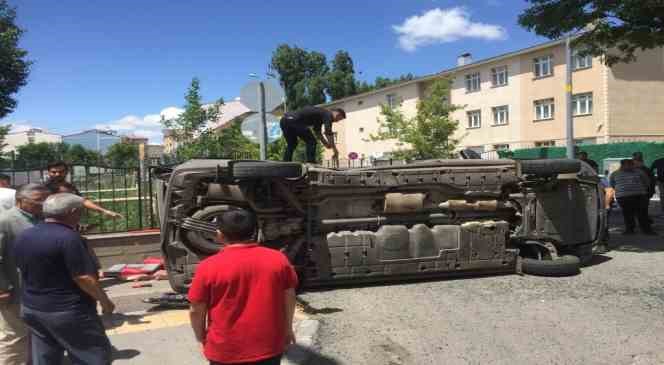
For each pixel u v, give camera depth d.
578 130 29.38
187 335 4.96
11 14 22.50
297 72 60.16
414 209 6.94
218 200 6.28
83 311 3.43
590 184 8.00
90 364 3.45
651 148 23.59
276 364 2.79
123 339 4.87
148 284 7.18
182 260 6.17
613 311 5.59
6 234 3.84
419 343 4.78
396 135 28.91
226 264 2.75
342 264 6.63
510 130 32.81
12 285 3.89
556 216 7.55
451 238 7.04
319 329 5.13
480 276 7.33
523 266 7.32
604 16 9.77
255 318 2.72
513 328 5.12
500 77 33.41
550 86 30.45
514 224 7.57
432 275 7.08
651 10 9.21
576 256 7.71
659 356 4.42
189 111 12.03
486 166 7.27
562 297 6.14
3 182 5.88
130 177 8.82
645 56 28.69
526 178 7.39
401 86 39.03
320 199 6.66
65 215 3.45
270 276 2.78
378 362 4.37
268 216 6.40
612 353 4.49
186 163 6.27
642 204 11.04
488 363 4.33
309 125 7.75
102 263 7.86
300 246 6.54
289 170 6.19
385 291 6.59
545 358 4.40
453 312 5.66
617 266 7.83
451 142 29.59
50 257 3.33
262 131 7.59
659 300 5.97
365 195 6.85
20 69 22.69
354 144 44.59
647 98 28.73
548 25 10.12
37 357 3.49
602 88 28.05
